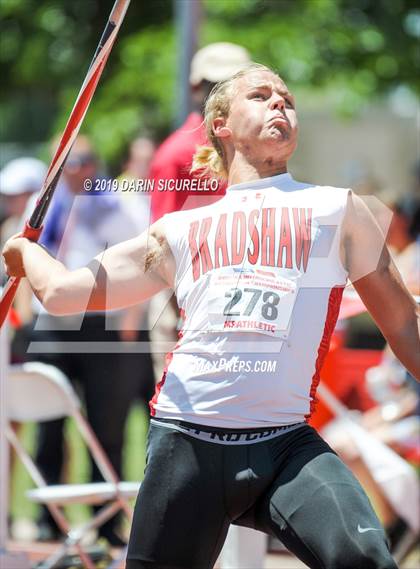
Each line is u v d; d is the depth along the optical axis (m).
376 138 34.03
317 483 7.93
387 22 32.31
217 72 13.20
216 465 8.18
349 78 31.19
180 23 18.03
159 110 31.14
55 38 34.66
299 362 8.26
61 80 34.62
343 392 17.27
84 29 34.59
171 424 8.35
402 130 34.22
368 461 14.52
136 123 30.72
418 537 15.37
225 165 8.86
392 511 15.51
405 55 31.84
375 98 31.88
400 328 8.66
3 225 21.23
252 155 8.62
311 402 8.41
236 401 8.19
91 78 8.95
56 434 17.23
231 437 8.20
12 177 20.42
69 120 9.05
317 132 33.50
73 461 19.52
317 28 31.02
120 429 16.67
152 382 16.83
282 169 8.69
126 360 16.47
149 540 8.25
